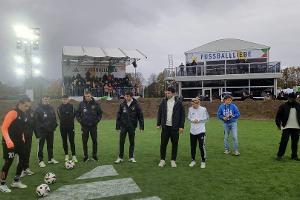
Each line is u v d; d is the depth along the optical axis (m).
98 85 33.50
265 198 6.27
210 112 29.23
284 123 9.71
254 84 33.94
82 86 32.75
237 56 36.81
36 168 9.12
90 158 10.45
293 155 9.96
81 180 7.78
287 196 6.37
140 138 15.39
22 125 7.13
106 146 13.08
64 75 34.72
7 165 6.84
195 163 9.34
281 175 7.96
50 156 9.73
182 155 10.83
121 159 9.72
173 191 6.79
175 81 36.53
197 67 35.34
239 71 34.09
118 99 31.20
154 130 18.89
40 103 9.54
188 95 36.22
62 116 9.77
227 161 9.72
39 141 9.38
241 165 9.15
